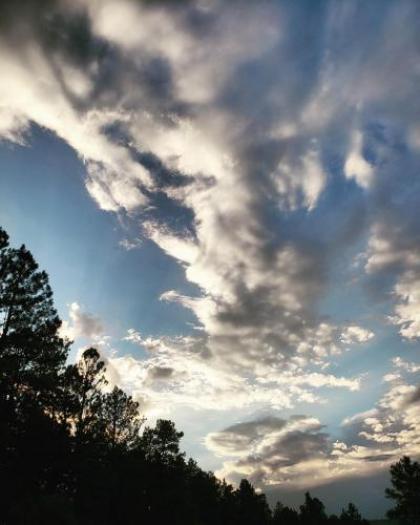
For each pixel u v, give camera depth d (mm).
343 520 77375
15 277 22469
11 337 20953
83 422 25953
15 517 16391
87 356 28781
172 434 32750
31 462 19625
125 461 27188
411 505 41500
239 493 63750
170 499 28328
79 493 22469
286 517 75812
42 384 21891
